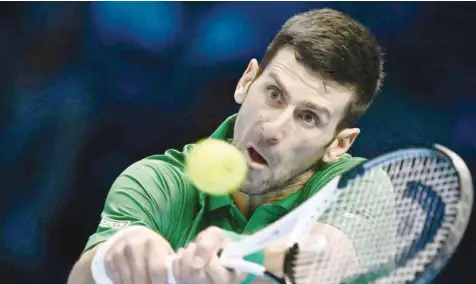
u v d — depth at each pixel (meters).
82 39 27.23
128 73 27.03
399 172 10.02
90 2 27.25
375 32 27.25
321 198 9.84
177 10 27.38
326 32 11.53
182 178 12.30
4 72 26.91
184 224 12.23
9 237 25.27
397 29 27.17
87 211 25.75
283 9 27.14
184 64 27.16
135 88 26.91
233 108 26.89
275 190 12.07
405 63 27.06
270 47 12.05
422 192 9.81
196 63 27.19
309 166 11.98
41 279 25.16
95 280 10.33
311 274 9.71
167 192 12.12
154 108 26.83
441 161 9.72
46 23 27.22
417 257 9.61
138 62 27.11
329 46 11.41
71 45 27.14
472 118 26.64
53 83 26.88
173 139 26.58
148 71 27.03
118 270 10.11
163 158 12.70
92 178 26.00
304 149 11.72
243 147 11.95
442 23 27.00
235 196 12.39
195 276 9.45
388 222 9.97
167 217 12.09
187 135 26.61
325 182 11.71
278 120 11.52
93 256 11.27
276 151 11.66
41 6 27.27
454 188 9.52
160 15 27.33
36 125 26.39
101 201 25.89
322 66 11.38
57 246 25.36
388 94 26.84
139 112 26.77
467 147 26.47
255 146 11.77
